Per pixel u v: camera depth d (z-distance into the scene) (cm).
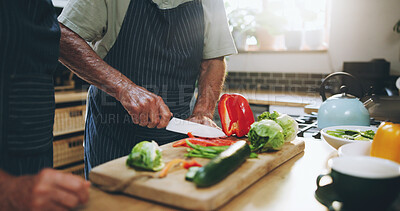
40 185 47
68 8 99
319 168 83
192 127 100
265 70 321
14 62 73
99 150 119
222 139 100
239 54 329
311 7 301
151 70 114
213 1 127
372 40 276
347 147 79
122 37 109
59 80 248
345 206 55
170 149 90
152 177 66
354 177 52
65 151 225
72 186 50
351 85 219
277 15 302
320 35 293
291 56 308
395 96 196
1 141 72
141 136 118
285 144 96
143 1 107
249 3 322
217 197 59
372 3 271
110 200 62
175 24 114
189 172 66
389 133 69
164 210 59
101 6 103
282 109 245
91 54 98
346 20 282
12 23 72
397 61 270
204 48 132
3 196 47
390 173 55
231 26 312
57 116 218
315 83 301
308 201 63
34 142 80
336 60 291
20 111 75
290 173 79
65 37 97
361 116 120
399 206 54
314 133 126
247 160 79
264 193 67
